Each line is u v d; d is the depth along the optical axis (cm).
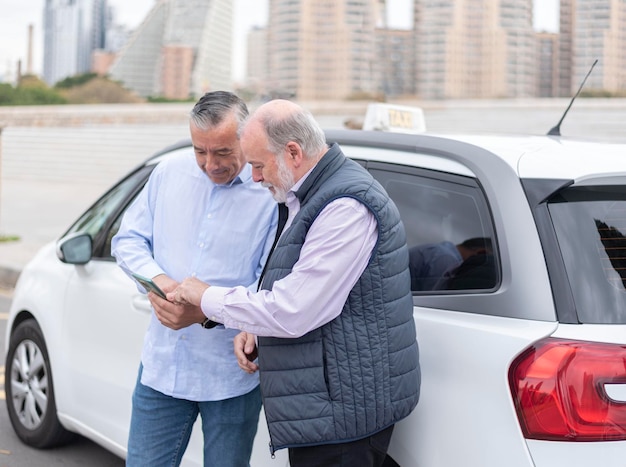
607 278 219
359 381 218
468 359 224
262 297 222
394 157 279
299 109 225
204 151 247
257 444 281
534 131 2469
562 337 210
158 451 267
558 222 226
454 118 2603
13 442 422
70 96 4272
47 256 415
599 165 237
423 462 234
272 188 230
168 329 261
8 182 2303
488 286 235
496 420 216
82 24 16788
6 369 429
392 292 221
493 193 241
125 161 2531
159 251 264
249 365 248
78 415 372
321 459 226
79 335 369
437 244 258
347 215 217
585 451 205
